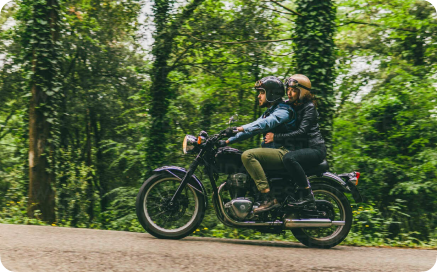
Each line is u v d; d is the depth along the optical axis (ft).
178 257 9.64
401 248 13.74
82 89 48.06
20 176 33.14
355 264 9.87
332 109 24.57
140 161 39.40
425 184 29.50
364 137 34.19
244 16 30.91
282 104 12.75
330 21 25.07
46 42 27.32
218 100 36.01
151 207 12.73
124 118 49.75
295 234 12.95
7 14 43.57
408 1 35.37
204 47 32.68
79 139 53.21
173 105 34.68
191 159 32.81
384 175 31.50
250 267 9.11
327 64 24.84
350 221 12.92
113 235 12.42
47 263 8.74
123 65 49.06
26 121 30.58
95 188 50.08
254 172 12.31
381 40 39.58
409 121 32.83
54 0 27.91
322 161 12.85
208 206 12.91
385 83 37.96
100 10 40.45
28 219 22.62
